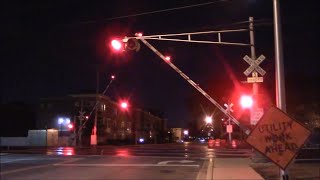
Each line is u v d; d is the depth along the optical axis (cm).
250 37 2336
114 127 10281
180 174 2050
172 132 17450
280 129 1154
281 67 1316
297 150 1145
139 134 12544
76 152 4250
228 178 1767
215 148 5431
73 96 9062
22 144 7312
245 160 2755
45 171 2200
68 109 9125
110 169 2292
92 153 4000
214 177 1805
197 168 2338
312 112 5297
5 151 4712
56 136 7388
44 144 7175
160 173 2092
